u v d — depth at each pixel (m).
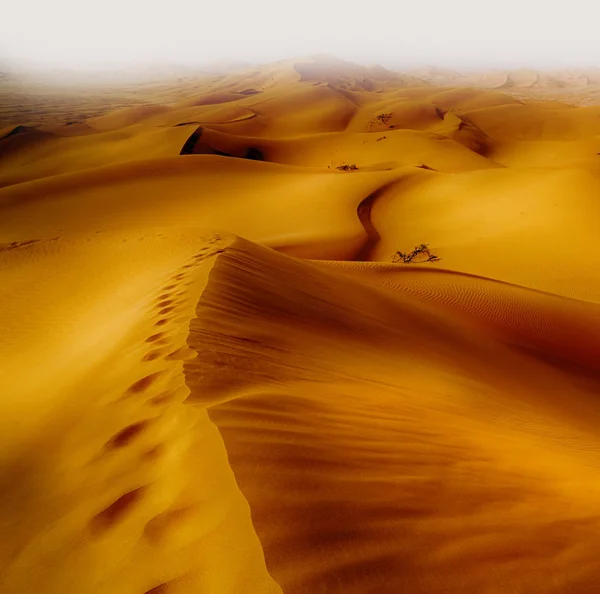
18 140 85.94
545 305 18.59
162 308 7.62
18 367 8.54
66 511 3.41
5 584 2.91
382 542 2.67
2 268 16.89
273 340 6.95
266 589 2.20
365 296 13.57
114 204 40.62
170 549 2.63
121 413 4.50
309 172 52.88
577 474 4.77
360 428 4.43
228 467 3.08
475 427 5.69
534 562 2.76
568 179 36.88
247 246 13.55
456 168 70.94
